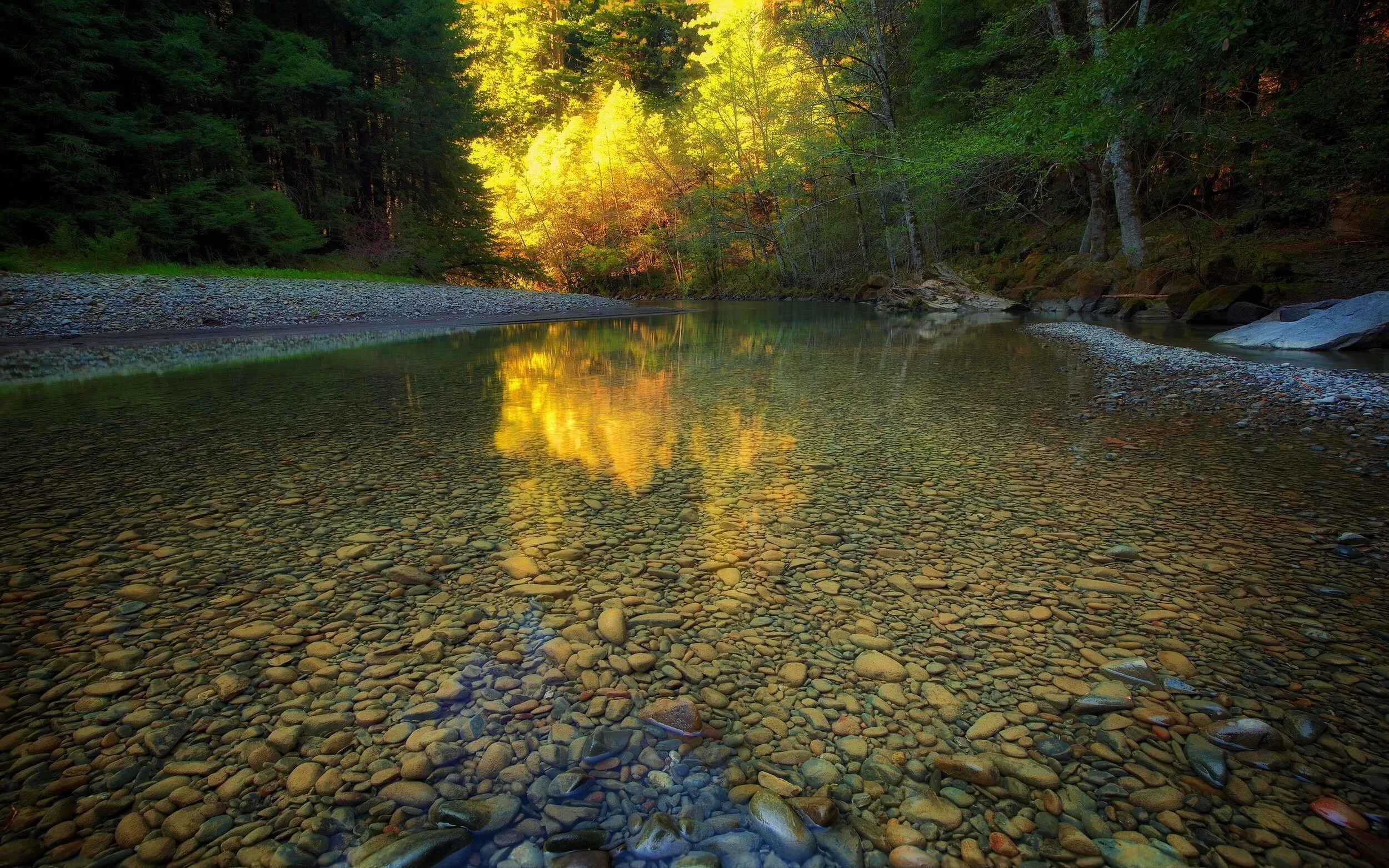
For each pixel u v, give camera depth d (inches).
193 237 691.4
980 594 81.5
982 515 108.1
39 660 66.2
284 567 88.4
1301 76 447.2
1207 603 79.1
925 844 45.0
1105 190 629.6
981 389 227.0
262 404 203.2
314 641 70.4
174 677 63.8
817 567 89.0
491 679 63.7
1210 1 261.4
